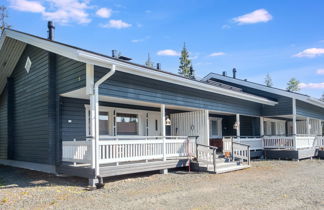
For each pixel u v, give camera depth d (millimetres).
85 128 11016
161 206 5914
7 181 9570
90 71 8508
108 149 8719
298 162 15398
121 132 12375
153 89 10656
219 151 16516
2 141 15055
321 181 9133
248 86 18703
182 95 12062
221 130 18484
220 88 13102
